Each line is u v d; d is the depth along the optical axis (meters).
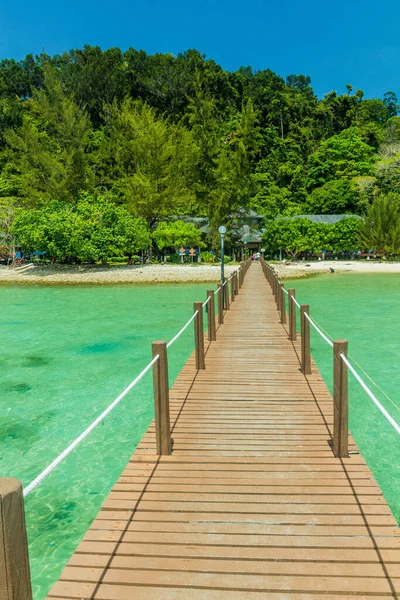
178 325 16.86
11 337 14.87
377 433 7.07
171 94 75.00
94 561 3.19
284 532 3.47
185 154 53.81
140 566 3.13
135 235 39.81
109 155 54.69
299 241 50.41
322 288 29.45
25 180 46.84
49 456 6.53
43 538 4.50
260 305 16.27
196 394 6.85
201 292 28.67
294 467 4.52
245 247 60.44
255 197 68.00
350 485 4.16
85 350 13.01
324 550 3.26
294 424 5.66
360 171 75.44
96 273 38.12
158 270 39.66
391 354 12.02
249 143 59.88
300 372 7.90
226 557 3.20
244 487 4.14
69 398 9.06
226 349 9.64
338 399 4.67
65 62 80.25
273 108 85.44
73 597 2.88
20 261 45.50
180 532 3.49
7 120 62.97
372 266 47.62
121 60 85.38
